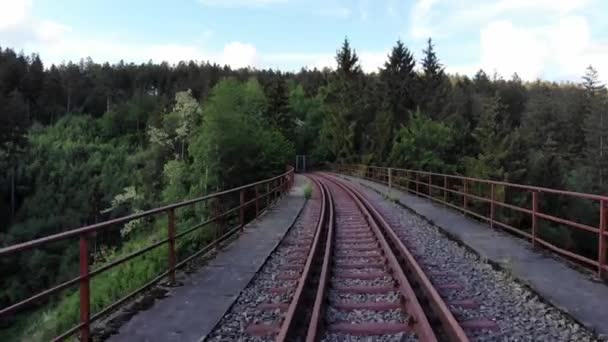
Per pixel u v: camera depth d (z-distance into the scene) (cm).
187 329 534
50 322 1616
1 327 2327
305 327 542
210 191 3694
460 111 7462
